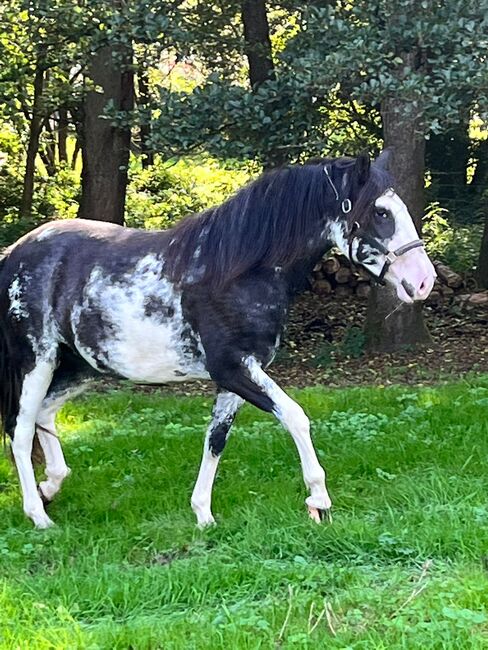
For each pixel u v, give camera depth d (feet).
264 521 16.81
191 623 12.85
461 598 13.12
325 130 35.50
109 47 37.24
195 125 30.60
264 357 16.26
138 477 20.07
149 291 16.37
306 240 16.16
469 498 17.30
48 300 17.24
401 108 27.37
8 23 34.42
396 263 15.80
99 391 30.89
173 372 16.78
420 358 34.68
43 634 12.51
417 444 20.97
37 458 18.52
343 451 20.79
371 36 26.76
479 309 41.63
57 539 16.48
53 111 44.47
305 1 35.88
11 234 46.96
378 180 15.81
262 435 22.25
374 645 11.94
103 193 41.78
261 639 12.22
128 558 15.87
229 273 15.80
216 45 37.14
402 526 16.01
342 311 42.24
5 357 17.90
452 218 51.01
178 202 61.31
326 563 15.03
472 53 25.57
